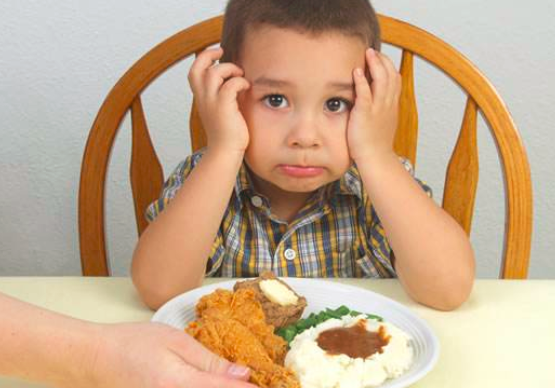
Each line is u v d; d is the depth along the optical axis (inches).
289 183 38.6
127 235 71.9
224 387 23.4
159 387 23.8
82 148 69.7
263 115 37.7
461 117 69.8
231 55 39.8
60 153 69.8
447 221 38.8
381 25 46.0
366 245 46.3
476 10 67.8
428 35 45.8
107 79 68.2
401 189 38.5
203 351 24.9
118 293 36.9
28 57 67.2
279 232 46.4
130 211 71.3
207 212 38.3
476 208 73.5
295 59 36.1
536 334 32.3
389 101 38.8
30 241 72.6
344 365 26.8
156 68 46.1
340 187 45.5
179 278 37.2
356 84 37.1
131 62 67.9
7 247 72.6
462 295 35.3
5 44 66.9
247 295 30.4
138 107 46.8
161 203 44.9
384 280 38.9
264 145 37.9
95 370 24.6
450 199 47.4
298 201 45.8
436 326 33.2
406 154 48.2
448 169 47.1
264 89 37.1
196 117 48.6
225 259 46.3
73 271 73.9
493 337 32.0
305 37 36.1
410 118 47.6
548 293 36.5
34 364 24.9
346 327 29.2
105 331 25.2
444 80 68.8
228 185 38.7
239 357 26.4
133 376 24.3
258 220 46.1
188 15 67.0
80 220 45.6
